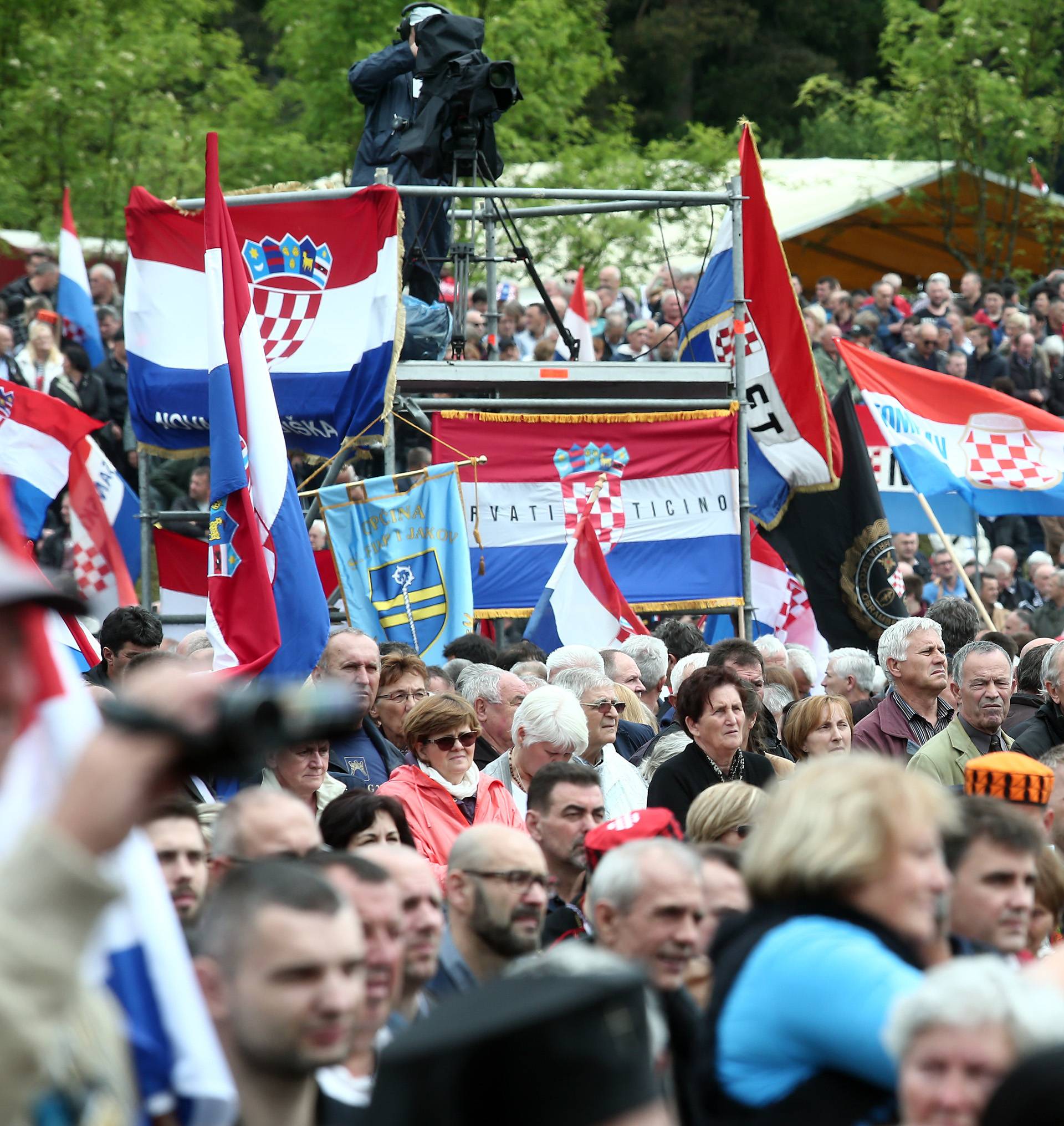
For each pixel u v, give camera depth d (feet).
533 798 68.03
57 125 265.34
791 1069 36.60
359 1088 42.52
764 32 530.68
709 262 156.25
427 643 128.57
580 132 306.96
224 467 102.22
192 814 53.01
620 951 46.21
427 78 148.56
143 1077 32.19
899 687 110.11
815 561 156.56
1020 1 326.44
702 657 112.47
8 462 130.41
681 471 146.00
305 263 132.26
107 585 139.23
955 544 242.37
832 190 325.01
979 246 328.08
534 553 142.00
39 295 220.02
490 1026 26.11
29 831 22.27
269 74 441.68
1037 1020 32.94
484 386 146.92
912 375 152.66
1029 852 48.19
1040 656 117.80
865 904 38.22
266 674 101.76
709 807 63.36
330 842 65.36
